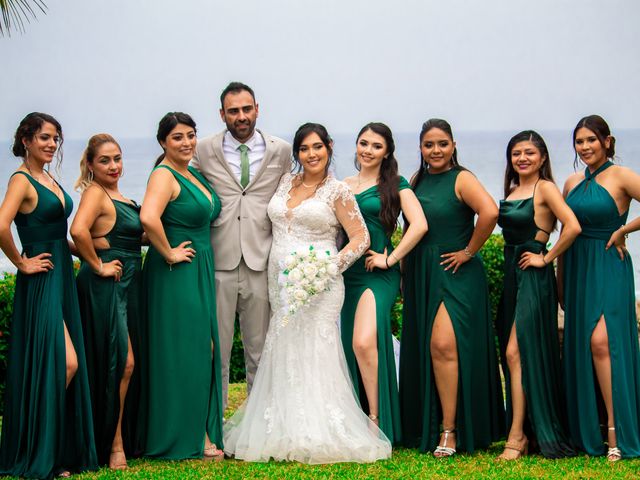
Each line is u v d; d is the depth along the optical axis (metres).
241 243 5.90
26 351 5.12
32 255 5.20
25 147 5.18
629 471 5.03
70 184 45.28
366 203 5.84
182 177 5.57
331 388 5.60
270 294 5.86
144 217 5.32
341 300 5.77
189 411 5.51
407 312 5.95
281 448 5.47
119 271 5.37
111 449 5.35
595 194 5.55
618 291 5.52
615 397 5.43
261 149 6.05
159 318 5.52
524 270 5.62
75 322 5.22
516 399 5.58
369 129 5.91
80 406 5.16
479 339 5.75
